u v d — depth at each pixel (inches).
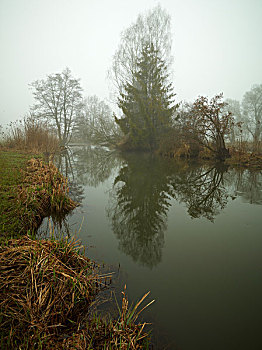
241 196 207.5
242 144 388.5
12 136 495.8
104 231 131.5
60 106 959.0
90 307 68.4
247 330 62.2
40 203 146.6
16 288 63.9
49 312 61.1
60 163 440.8
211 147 455.5
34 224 124.3
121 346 52.9
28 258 75.7
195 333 60.7
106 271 89.3
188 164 415.2
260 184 252.1
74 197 204.7
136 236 127.9
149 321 64.5
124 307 63.5
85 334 56.7
